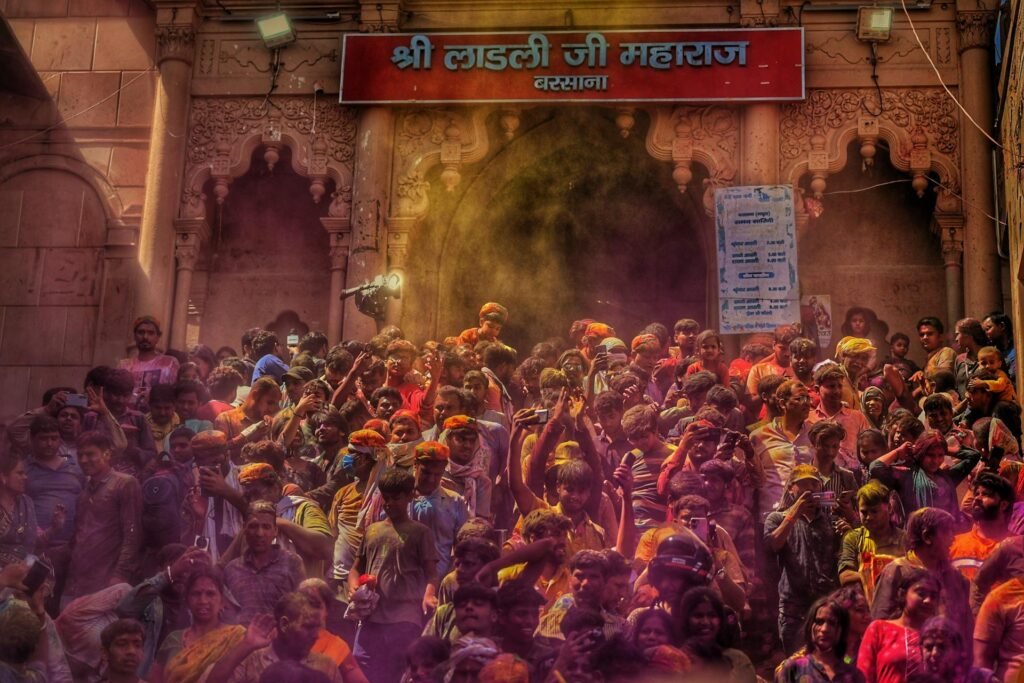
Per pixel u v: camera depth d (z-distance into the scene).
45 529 12.27
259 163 18.92
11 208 18.34
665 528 10.54
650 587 9.80
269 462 11.68
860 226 18.06
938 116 17.30
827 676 9.22
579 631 9.19
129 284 17.95
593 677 9.04
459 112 17.97
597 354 14.09
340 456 12.09
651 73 17.58
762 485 11.79
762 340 16.75
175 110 18.11
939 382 14.12
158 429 13.54
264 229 18.91
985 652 9.86
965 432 12.39
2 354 17.95
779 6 17.64
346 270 17.69
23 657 10.02
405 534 10.56
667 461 11.27
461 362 13.61
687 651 9.12
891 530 10.84
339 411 12.55
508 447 12.52
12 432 13.31
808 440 12.25
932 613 9.52
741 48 17.50
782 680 9.34
